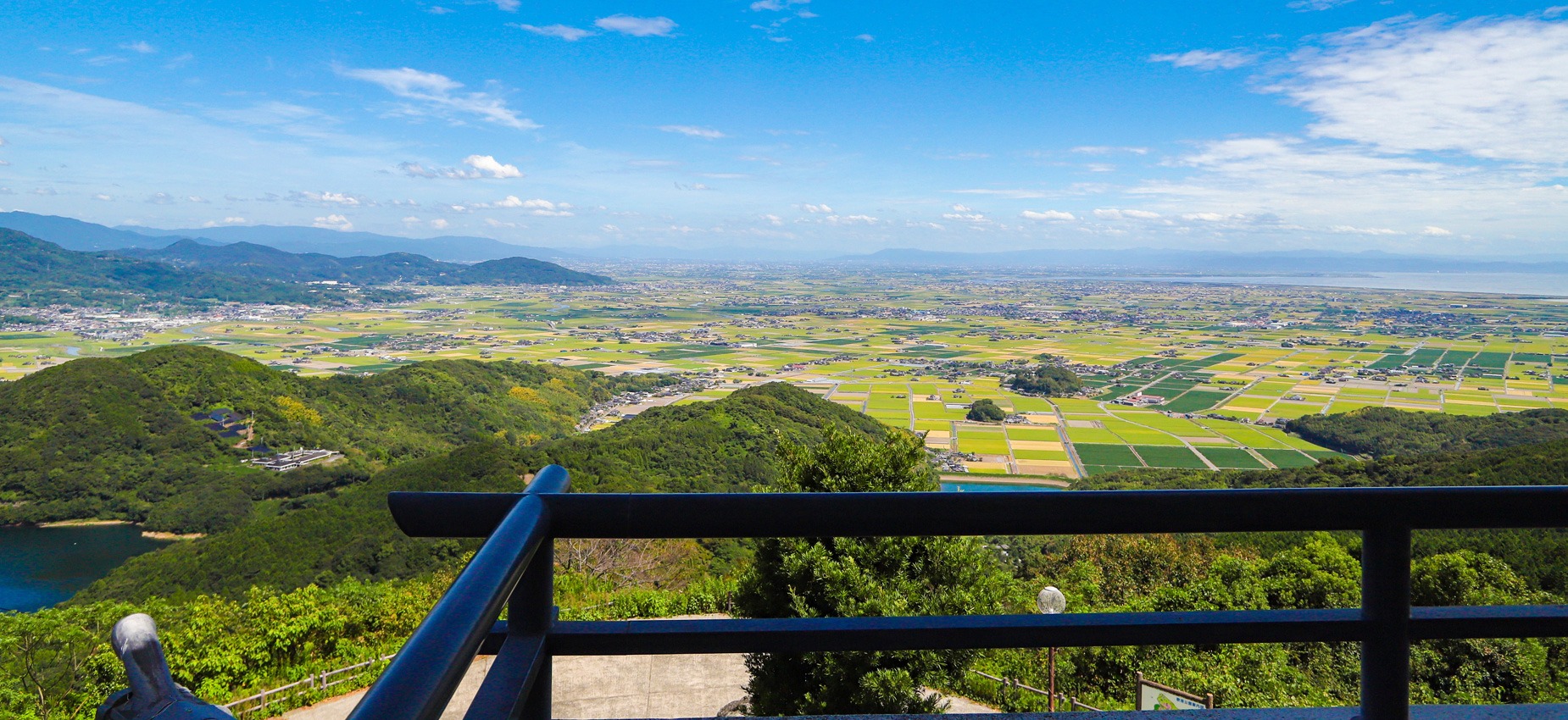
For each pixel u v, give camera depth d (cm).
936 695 686
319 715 915
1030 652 869
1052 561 1351
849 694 670
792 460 838
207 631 1039
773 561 741
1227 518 84
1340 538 1094
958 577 753
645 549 1633
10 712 933
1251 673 788
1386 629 89
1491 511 87
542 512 79
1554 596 939
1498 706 107
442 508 82
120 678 969
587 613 1215
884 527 83
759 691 733
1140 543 1315
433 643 53
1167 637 90
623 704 877
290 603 1129
